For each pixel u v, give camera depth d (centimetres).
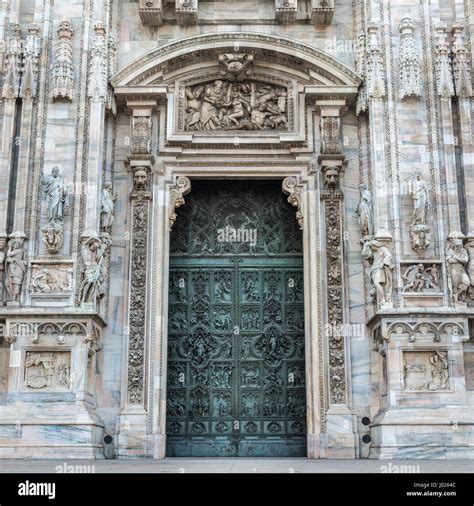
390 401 2062
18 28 2338
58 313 2103
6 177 2228
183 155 2359
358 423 2180
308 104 2384
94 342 2156
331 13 2392
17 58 2303
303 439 2277
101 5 2355
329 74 2353
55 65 2281
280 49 2366
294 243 2409
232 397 2312
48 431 2016
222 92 2425
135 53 2425
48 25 2333
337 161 2317
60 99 2273
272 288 2386
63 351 2108
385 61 2305
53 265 2169
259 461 1897
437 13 2345
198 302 2373
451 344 2095
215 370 2330
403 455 1995
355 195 2331
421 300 2144
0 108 2294
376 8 2352
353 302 2262
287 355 2339
